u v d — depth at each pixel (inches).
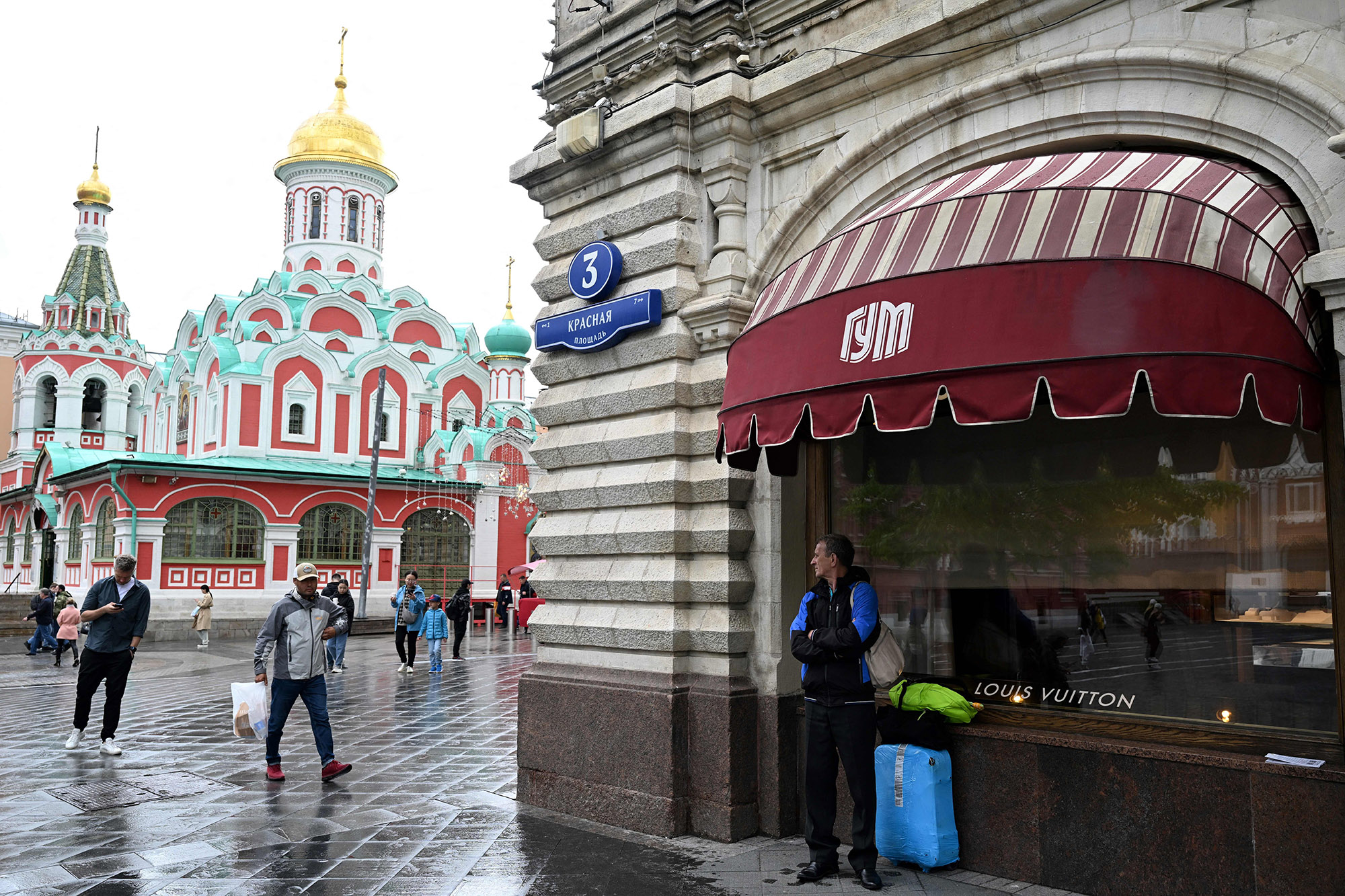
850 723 209.8
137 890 208.1
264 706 314.8
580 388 292.4
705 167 272.2
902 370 171.9
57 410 1818.4
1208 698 201.2
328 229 1692.9
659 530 259.9
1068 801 202.7
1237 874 179.5
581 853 233.9
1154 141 202.1
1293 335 160.6
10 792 299.4
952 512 246.7
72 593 1238.9
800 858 228.5
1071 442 228.7
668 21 281.4
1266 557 194.9
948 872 216.1
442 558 1374.3
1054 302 160.4
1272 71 177.5
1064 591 226.8
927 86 234.8
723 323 256.7
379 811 275.4
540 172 309.9
